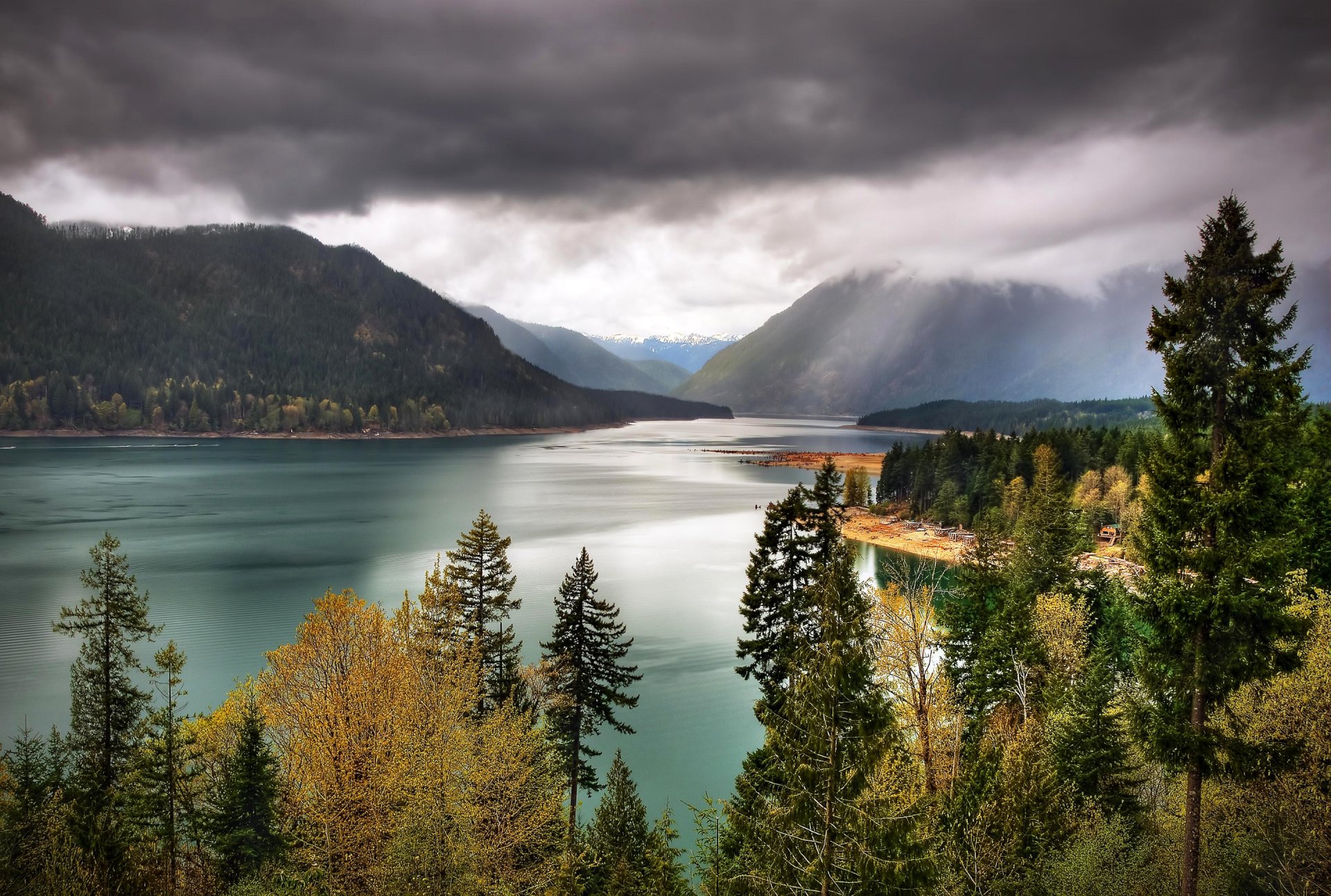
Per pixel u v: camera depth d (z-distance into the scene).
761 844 21.69
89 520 139.50
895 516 158.25
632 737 55.00
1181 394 22.38
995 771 26.53
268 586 95.38
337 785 30.47
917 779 28.95
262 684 36.72
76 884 26.86
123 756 40.88
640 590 95.00
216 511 152.88
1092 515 117.50
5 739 53.12
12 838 30.05
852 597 20.95
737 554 118.19
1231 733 23.61
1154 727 23.11
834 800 19.23
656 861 29.75
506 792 29.94
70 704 59.22
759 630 33.94
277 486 195.88
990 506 139.88
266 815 31.75
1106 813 29.05
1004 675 37.31
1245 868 25.41
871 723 19.80
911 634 31.39
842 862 19.11
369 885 28.27
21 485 186.12
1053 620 40.00
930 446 176.00
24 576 96.69
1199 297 21.55
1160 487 22.48
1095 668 32.03
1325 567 35.56
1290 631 20.98
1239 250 21.28
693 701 61.12
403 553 115.81
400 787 29.55
